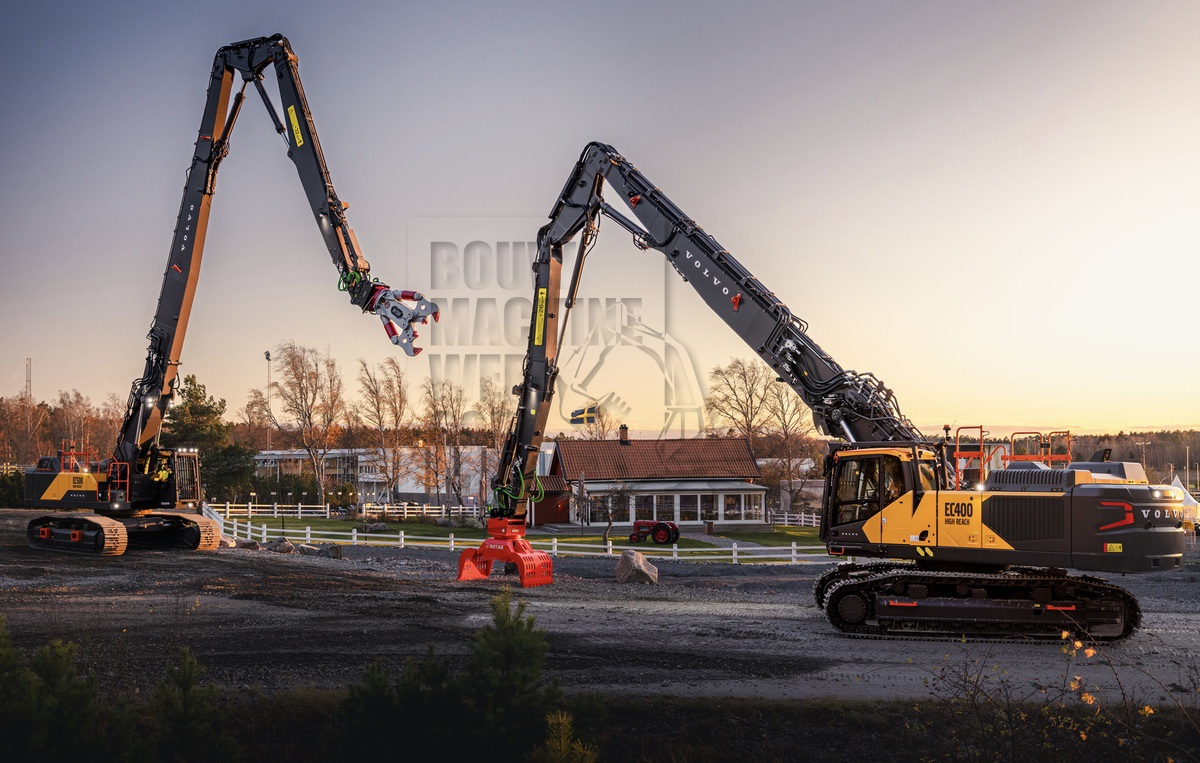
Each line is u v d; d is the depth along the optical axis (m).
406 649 11.92
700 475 49.03
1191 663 11.10
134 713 7.11
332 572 20.77
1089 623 12.55
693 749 7.53
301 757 7.04
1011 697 9.20
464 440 57.12
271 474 68.06
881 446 14.14
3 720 5.87
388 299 17.38
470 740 6.34
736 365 56.72
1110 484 12.49
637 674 10.45
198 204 22.66
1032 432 13.86
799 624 13.97
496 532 19.64
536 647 6.68
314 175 18.62
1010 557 12.77
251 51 20.47
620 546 36.22
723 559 28.83
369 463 62.47
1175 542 12.40
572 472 48.06
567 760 5.74
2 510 40.69
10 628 13.16
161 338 23.41
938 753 7.46
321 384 55.72
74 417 98.62
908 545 13.45
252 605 15.58
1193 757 7.23
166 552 24.42
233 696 9.20
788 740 7.87
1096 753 7.36
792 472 61.00
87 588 17.39
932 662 11.21
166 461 24.86
